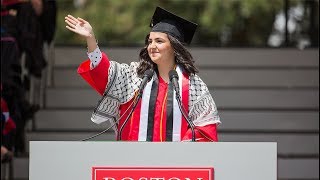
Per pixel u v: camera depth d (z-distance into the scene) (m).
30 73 27.30
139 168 12.98
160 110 14.94
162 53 15.30
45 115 29.73
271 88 31.62
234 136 28.53
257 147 13.00
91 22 48.28
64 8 47.25
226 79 32.12
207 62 32.88
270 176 12.98
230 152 12.99
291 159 28.14
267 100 31.09
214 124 15.01
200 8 44.91
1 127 23.86
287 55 33.16
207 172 12.97
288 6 35.66
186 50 15.42
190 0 45.06
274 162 12.98
